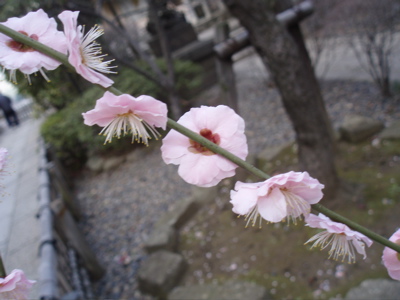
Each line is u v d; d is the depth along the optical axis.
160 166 6.04
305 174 0.47
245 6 2.95
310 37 7.27
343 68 7.06
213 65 8.64
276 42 3.02
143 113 0.45
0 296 0.59
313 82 4.03
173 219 4.25
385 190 3.47
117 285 3.82
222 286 3.00
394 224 3.06
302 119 3.26
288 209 0.51
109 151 6.73
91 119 0.46
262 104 7.05
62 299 2.22
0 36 0.46
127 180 6.04
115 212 5.34
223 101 4.08
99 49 0.49
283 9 4.08
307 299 2.74
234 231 3.81
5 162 0.57
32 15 0.49
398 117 4.88
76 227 4.04
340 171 4.04
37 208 3.83
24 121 11.43
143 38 9.49
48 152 6.41
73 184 6.72
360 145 4.42
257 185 0.49
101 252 4.54
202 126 0.53
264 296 2.80
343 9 6.18
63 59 0.45
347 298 2.48
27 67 0.44
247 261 3.34
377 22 5.40
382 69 5.41
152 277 3.41
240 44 3.71
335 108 5.81
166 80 4.54
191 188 5.13
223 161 0.50
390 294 2.38
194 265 3.58
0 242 3.24
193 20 14.66
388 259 0.60
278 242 3.39
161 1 5.46
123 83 4.83
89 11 3.75
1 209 4.28
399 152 3.99
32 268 2.59
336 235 0.56
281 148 4.98
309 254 3.12
